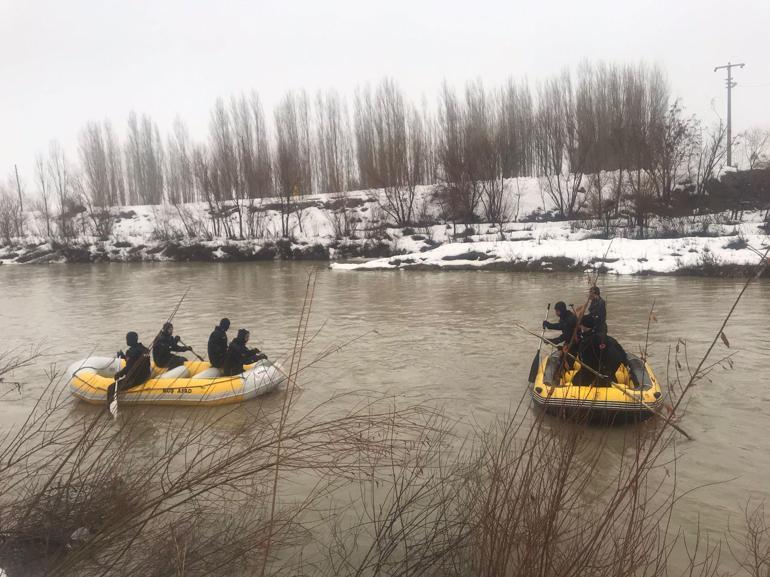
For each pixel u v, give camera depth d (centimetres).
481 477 423
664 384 848
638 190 2927
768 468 568
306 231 4166
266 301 1869
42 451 563
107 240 4331
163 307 1800
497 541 310
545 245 2747
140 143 5519
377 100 4328
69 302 1995
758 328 1225
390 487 495
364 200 4359
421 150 4300
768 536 445
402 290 2066
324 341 1224
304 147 4738
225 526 394
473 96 4228
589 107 3831
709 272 2162
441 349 1112
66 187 4897
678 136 3102
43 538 348
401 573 362
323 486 504
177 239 4109
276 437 425
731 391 805
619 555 338
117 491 362
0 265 3975
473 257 2819
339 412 746
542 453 345
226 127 4497
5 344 1292
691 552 422
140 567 332
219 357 856
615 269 2358
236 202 4147
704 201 3281
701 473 556
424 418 705
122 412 746
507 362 1002
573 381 697
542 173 4269
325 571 386
